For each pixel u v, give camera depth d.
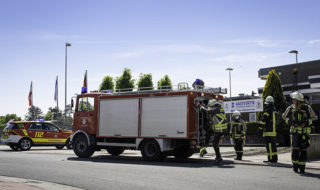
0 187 6.36
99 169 9.16
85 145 13.45
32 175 8.20
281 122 17.81
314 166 9.29
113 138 13.13
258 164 10.14
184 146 11.91
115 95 13.12
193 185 6.63
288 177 7.57
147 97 12.30
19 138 19.20
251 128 19.33
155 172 8.48
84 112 13.84
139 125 12.32
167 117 11.70
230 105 20.30
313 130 22.83
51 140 20.33
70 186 6.77
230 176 7.74
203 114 11.62
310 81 26.94
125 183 6.93
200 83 11.96
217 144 10.57
